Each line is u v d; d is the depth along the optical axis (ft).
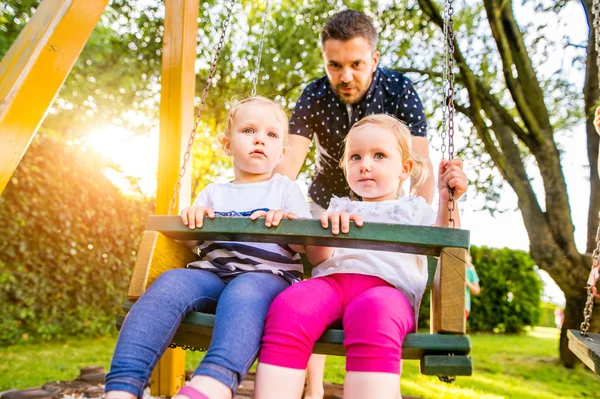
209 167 22.70
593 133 16.56
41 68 5.33
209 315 4.14
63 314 17.72
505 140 17.80
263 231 4.15
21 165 15.67
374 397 3.64
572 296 16.66
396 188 5.46
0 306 15.78
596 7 5.32
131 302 4.38
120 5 18.61
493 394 11.59
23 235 16.10
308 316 4.10
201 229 4.31
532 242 17.08
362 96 7.48
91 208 18.21
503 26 16.90
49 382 10.04
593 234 16.89
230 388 3.60
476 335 30.63
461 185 4.71
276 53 20.24
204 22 20.33
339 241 4.14
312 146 20.10
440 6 19.49
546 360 18.06
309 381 6.98
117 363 3.82
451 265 3.93
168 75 8.27
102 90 18.79
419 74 20.43
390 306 4.00
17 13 13.17
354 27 6.97
